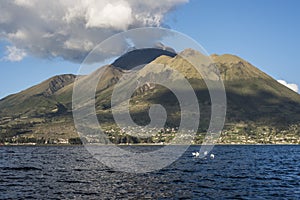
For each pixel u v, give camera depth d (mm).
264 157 155500
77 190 60875
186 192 58969
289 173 88250
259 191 60219
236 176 81188
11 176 81312
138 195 56406
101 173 86188
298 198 54062
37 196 55438
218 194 57312
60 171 91625
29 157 155250
